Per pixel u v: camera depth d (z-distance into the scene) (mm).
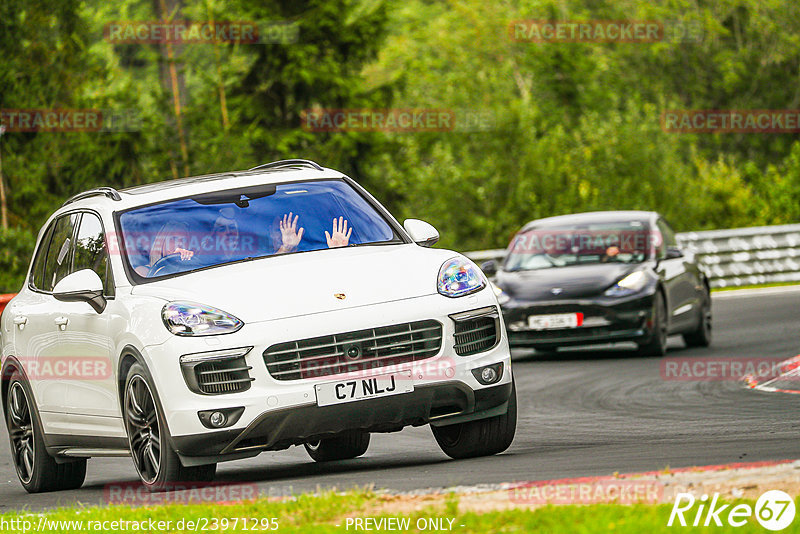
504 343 27359
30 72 97250
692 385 41938
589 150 118000
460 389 26203
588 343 52469
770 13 188375
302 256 27750
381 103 125562
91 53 102500
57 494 30797
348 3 124750
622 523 17203
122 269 28047
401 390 25531
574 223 57562
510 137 117312
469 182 116188
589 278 53281
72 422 29875
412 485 23594
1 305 55938
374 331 25609
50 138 98438
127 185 100250
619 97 185875
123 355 26859
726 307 75000
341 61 125688
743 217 130875
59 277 31031
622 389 42469
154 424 26359
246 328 25312
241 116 121062
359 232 29188
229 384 25188
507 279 54938
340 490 22812
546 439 31891
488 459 27609
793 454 24234
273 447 25734
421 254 27969
